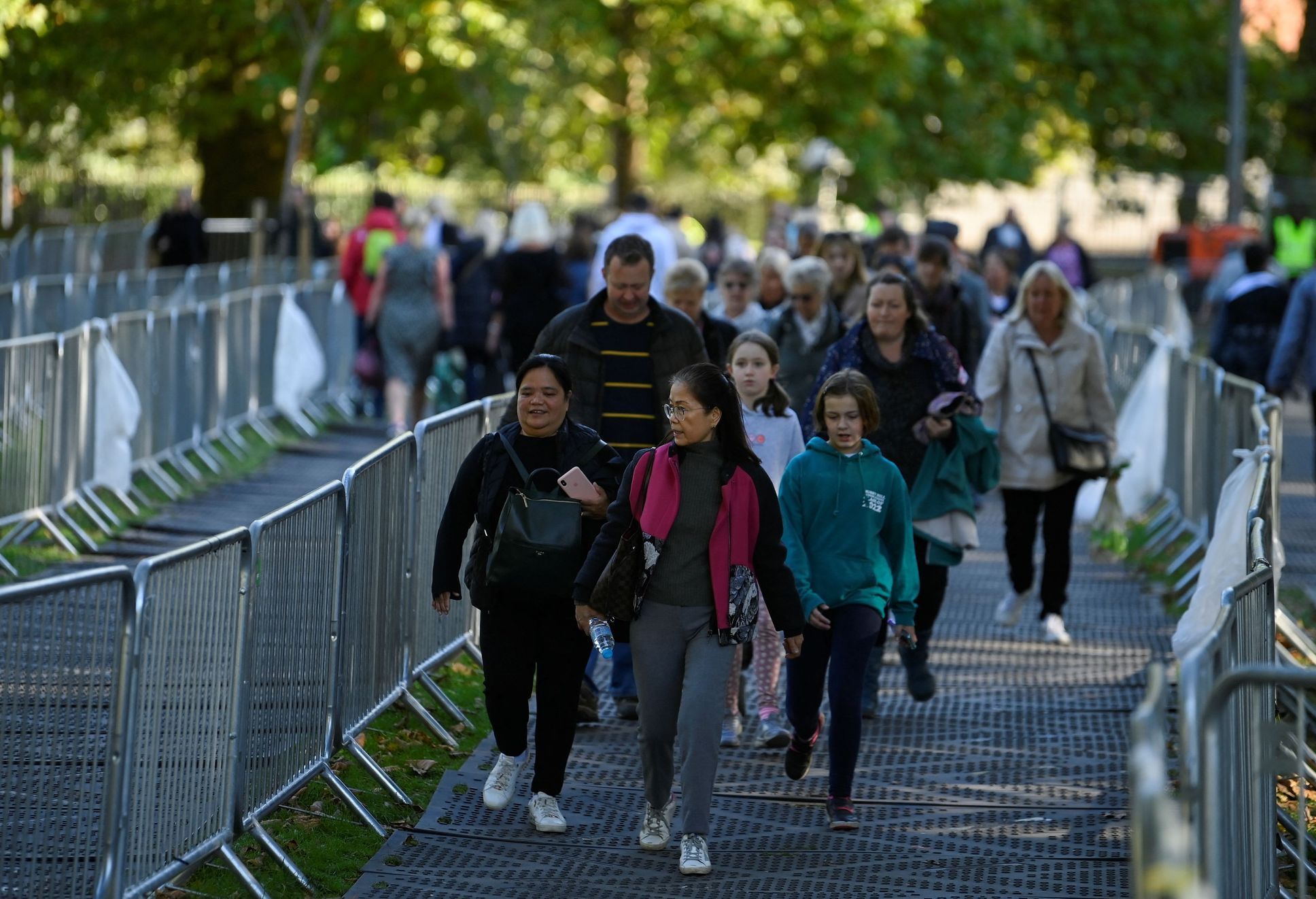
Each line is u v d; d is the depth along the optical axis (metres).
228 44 81.75
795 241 62.12
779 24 81.62
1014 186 100.31
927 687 23.92
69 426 33.31
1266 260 45.00
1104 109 104.06
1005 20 93.81
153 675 14.92
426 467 22.83
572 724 18.70
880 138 85.81
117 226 74.44
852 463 19.30
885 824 19.25
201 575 15.88
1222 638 14.16
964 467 23.44
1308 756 20.33
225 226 74.12
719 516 17.34
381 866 17.48
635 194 41.12
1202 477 33.81
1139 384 39.22
